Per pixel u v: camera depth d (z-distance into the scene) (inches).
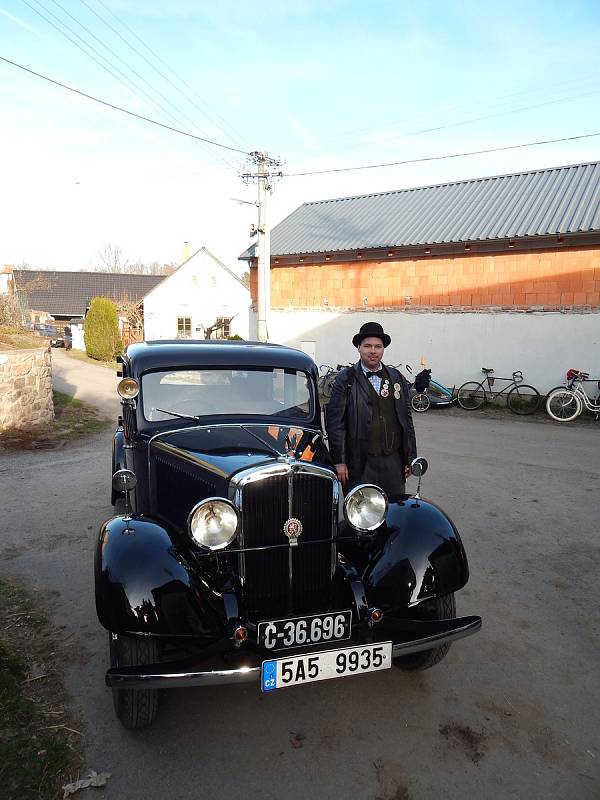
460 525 236.8
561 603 172.2
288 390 166.7
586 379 527.8
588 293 556.7
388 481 161.5
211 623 112.2
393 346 668.1
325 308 718.5
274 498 117.5
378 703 128.2
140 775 106.8
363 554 130.5
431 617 132.5
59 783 104.3
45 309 2140.7
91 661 141.9
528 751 113.3
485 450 385.7
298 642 115.2
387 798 102.3
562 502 267.6
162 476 143.8
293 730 119.6
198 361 162.4
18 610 165.6
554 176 687.7
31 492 283.6
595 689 132.8
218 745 115.0
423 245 621.9
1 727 117.2
